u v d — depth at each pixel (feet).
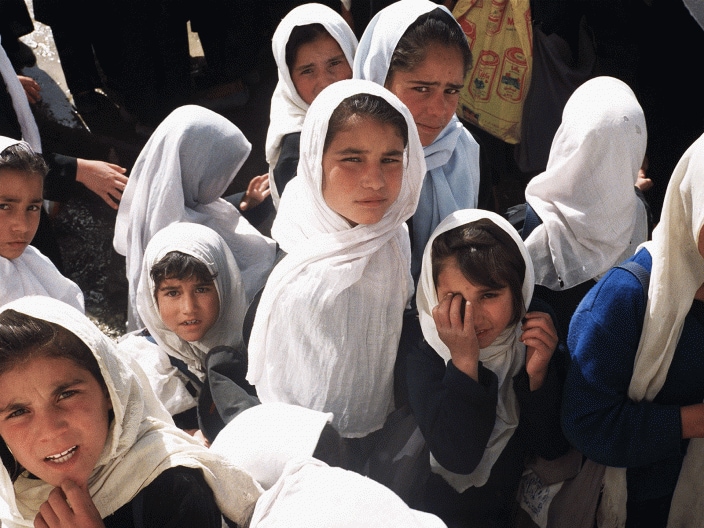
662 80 12.52
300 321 6.57
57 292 8.76
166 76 14.02
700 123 12.43
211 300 8.46
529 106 12.42
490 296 6.41
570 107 8.12
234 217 10.48
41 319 4.95
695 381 6.20
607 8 12.26
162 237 8.64
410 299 7.33
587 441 6.25
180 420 8.79
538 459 6.93
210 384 8.00
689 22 11.88
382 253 6.60
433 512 6.97
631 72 12.71
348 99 6.23
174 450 5.27
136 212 10.00
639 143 7.89
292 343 6.68
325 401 6.68
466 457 6.38
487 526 6.97
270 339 6.79
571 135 7.97
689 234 5.73
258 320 6.81
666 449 6.14
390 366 6.77
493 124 12.53
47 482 5.13
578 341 6.24
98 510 5.18
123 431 5.18
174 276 8.29
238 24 14.44
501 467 6.91
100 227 13.44
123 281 12.74
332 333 6.52
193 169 9.98
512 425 6.81
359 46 8.29
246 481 5.49
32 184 8.06
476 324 6.48
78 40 14.07
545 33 12.29
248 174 14.23
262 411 6.27
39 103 14.99
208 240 8.70
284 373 6.82
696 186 5.48
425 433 6.49
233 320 8.87
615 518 6.72
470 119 12.63
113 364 5.15
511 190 13.74
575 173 7.93
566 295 7.95
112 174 11.13
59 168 11.03
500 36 12.05
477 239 6.37
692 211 5.56
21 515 5.23
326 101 6.32
